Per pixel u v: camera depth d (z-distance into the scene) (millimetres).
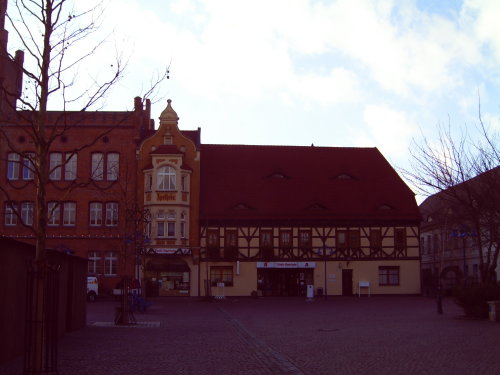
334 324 25406
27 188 52594
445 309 35281
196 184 55281
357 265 55625
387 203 57156
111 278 52688
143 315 32406
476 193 22000
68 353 16281
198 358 15266
